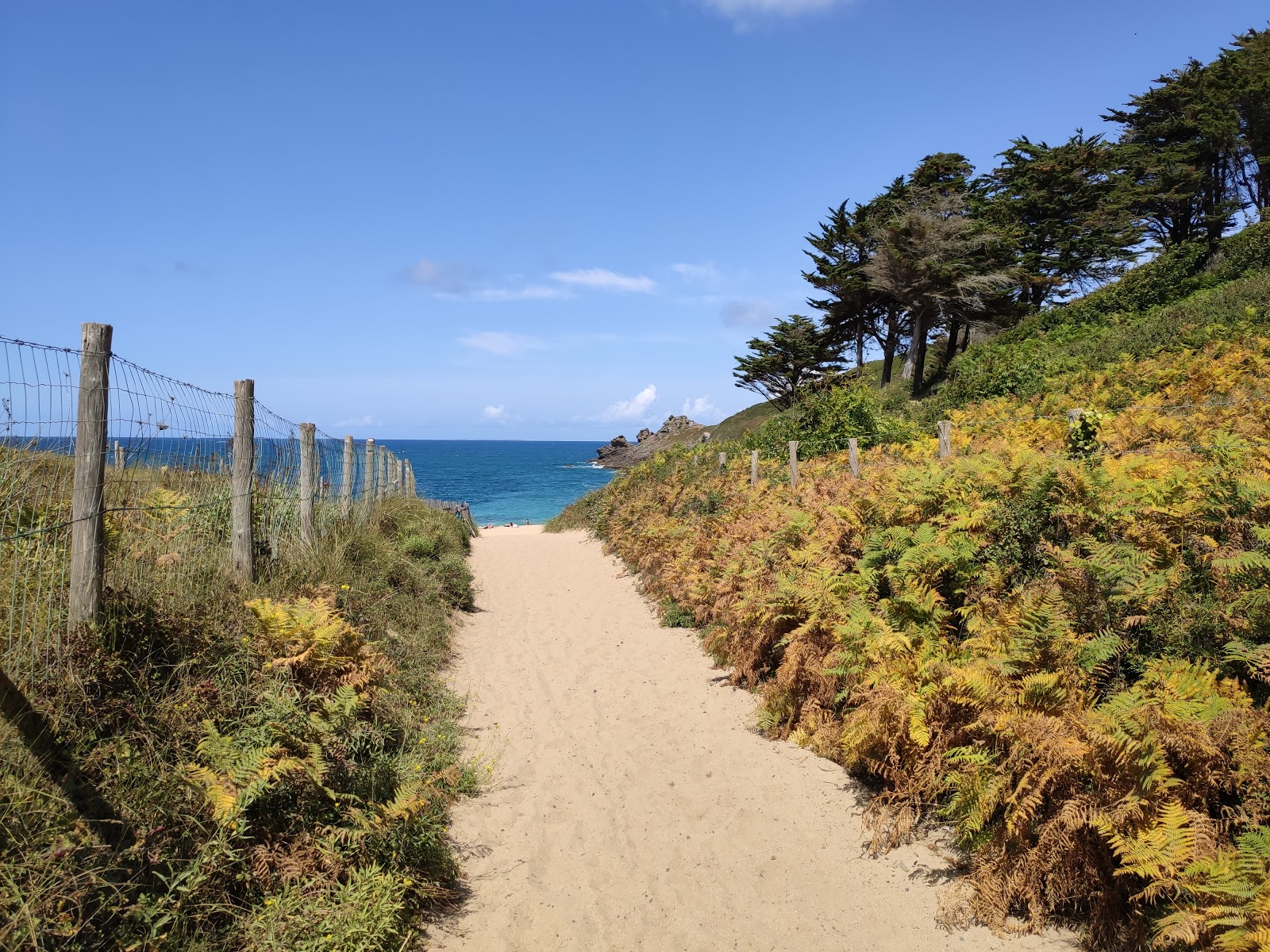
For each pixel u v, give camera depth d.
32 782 3.26
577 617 11.11
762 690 7.31
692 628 10.05
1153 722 3.62
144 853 3.30
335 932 3.42
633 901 4.30
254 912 3.41
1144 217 46.53
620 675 8.32
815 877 4.45
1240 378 13.57
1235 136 42.50
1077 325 33.56
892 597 6.41
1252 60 43.91
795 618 7.04
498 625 10.59
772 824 5.05
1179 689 3.97
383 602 8.31
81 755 3.59
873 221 41.31
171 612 4.82
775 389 46.81
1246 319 19.38
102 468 4.25
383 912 3.62
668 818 5.22
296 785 4.09
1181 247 33.09
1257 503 5.29
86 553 4.16
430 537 12.80
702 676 8.14
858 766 5.50
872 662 5.55
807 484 11.50
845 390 22.55
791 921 4.07
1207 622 4.46
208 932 3.23
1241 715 3.67
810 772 5.70
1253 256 29.98
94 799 3.37
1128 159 45.53
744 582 8.38
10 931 2.70
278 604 5.63
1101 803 3.68
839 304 42.59
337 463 11.09
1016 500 6.50
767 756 6.05
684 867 4.64
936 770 4.70
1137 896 3.38
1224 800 3.67
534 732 6.72
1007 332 37.38
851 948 3.82
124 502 5.21
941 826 4.69
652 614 11.16
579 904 4.27
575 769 6.00
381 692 5.82
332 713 4.67
